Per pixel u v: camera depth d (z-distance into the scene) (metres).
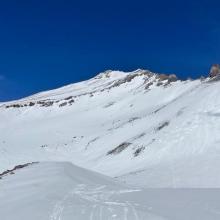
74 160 75.75
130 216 18.47
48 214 20.03
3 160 76.56
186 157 52.47
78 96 145.62
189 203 20.19
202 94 72.81
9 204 23.12
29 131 110.00
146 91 127.19
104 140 81.06
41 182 27.80
